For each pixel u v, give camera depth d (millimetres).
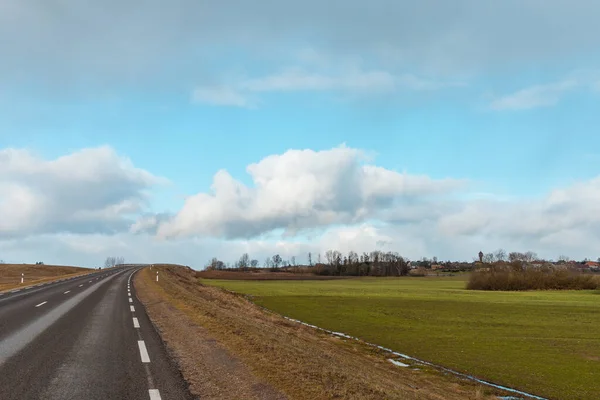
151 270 85500
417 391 13172
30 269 106312
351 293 61031
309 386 8102
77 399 7027
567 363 20516
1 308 20422
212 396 7328
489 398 15102
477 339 26266
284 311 39094
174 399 7121
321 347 19609
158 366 9320
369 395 8234
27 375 8391
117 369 9023
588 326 31938
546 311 41125
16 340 12102
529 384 17219
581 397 15797
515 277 81875
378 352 22141
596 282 82062
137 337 12930
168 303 23547
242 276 123938
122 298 26844
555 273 82875
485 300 52344
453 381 17156
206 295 37156
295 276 130250
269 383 8141
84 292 31594
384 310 40406
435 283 101188
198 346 11570
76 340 12281
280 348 11867
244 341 12266
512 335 27812
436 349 23266
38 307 20984
